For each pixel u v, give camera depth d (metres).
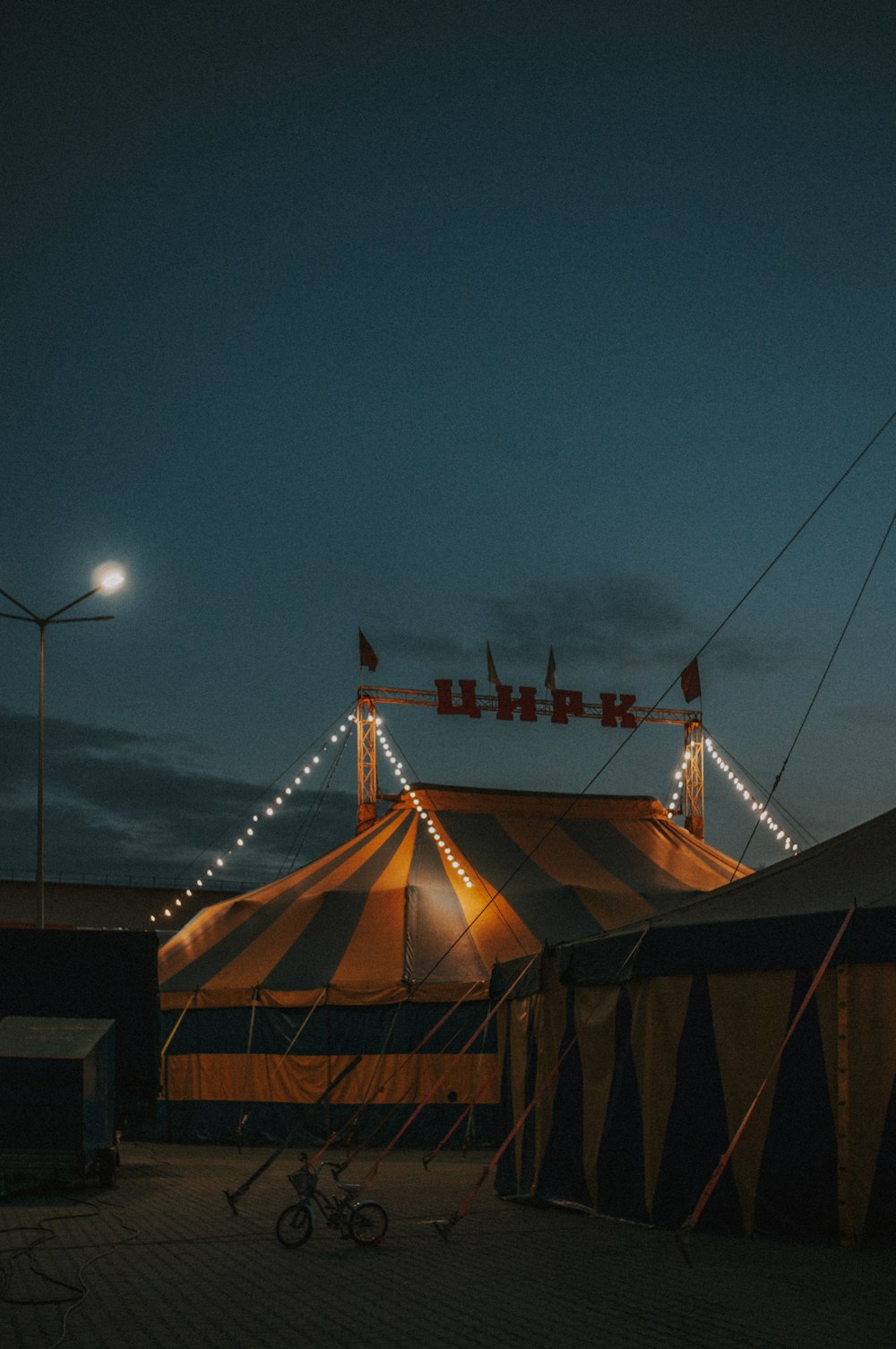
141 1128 19.08
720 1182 9.12
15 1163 11.37
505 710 27.45
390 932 18.52
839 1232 8.46
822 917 8.89
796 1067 8.88
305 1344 5.69
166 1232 9.06
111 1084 12.97
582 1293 6.82
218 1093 18.22
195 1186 12.09
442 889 19.80
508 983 12.44
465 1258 8.03
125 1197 11.22
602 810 24.45
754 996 9.28
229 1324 6.09
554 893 20.11
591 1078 10.52
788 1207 8.73
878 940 8.57
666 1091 9.66
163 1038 19.00
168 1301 6.62
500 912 19.34
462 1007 17.47
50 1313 6.33
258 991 18.02
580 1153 10.48
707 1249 8.39
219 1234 8.98
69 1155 11.45
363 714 26.38
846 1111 8.55
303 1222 8.44
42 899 19.08
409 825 22.34
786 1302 6.55
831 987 8.82
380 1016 17.50
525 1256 8.09
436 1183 12.70
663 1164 9.51
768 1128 8.91
